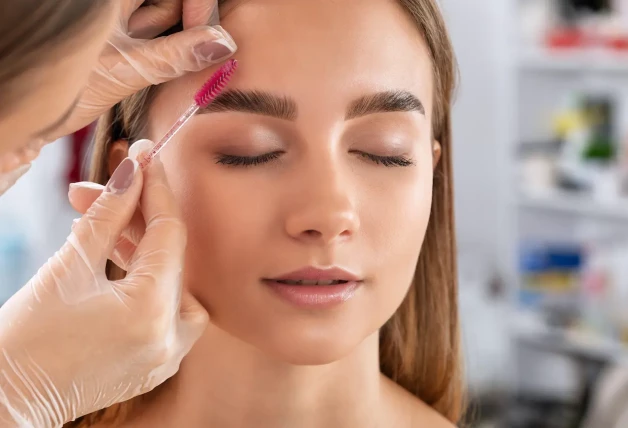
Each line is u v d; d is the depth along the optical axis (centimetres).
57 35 62
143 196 80
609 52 262
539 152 289
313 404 89
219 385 87
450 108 100
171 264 77
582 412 261
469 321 296
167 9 81
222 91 77
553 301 284
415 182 83
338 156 78
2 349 73
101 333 75
